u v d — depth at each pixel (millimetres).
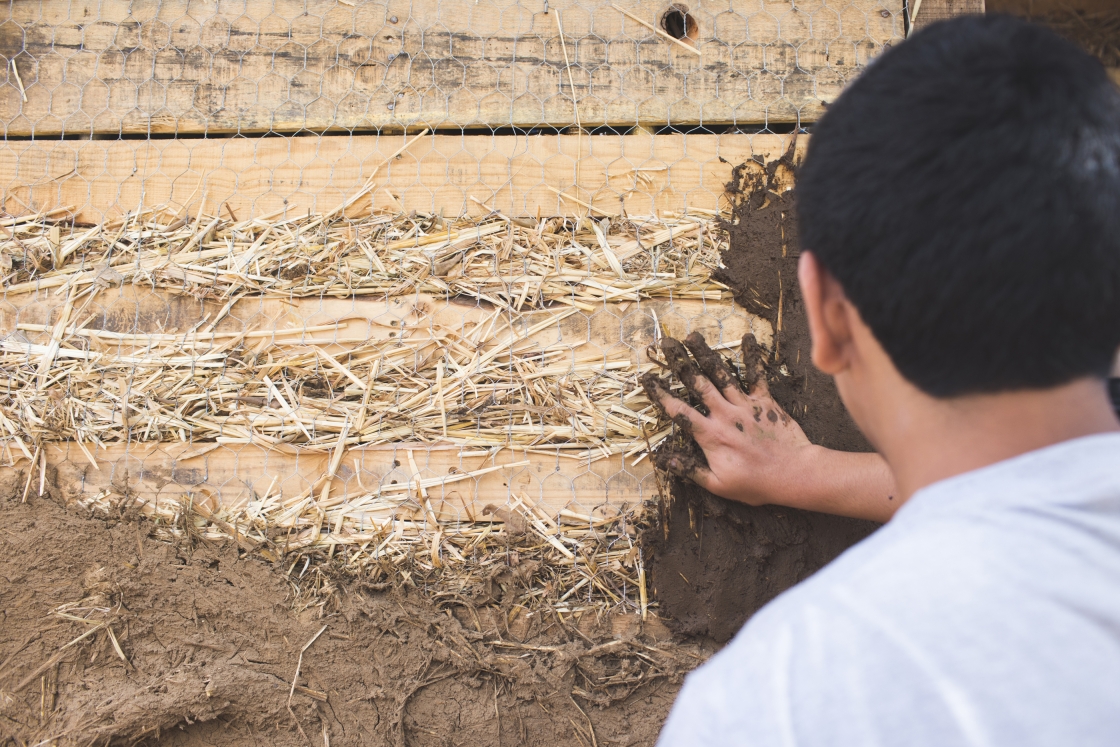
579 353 1565
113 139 1685
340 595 1498
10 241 1611
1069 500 485
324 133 1670
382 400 1558
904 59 580
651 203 1624
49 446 1550
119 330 1587
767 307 1562
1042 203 500
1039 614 440
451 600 1505
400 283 1585
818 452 1390
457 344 1568
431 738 1454
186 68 1682
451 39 1680
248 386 1560
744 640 536
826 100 1674
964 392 552
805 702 460
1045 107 516
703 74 1680
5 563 1484
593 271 1583
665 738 548
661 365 1526
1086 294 505
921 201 523
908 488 607
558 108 1664
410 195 1631
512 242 1597
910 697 433
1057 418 540
